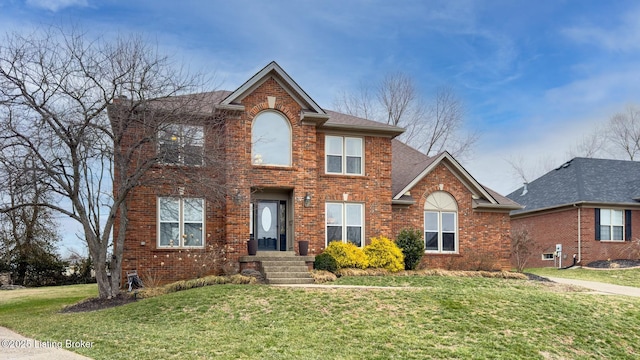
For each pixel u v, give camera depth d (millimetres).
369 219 24484
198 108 19438
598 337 13820
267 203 23703
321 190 24047
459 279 21828
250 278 19828
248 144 22266
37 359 10297
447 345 12242
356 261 22609
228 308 15133
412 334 12844
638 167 37875
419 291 16922
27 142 16938
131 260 20938
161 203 21734
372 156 24906
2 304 20906
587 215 33438
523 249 29297
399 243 24125
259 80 22438
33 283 34969
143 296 18000
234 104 21844
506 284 21141
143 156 18734
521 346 12562
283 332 12773
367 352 11477
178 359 10555
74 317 15531
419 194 26219
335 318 14031
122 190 18000
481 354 11773
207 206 22188
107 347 11445
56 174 17438
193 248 21828
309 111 23141
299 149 22984
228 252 21531
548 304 16031
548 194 37281
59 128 17469
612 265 31156
